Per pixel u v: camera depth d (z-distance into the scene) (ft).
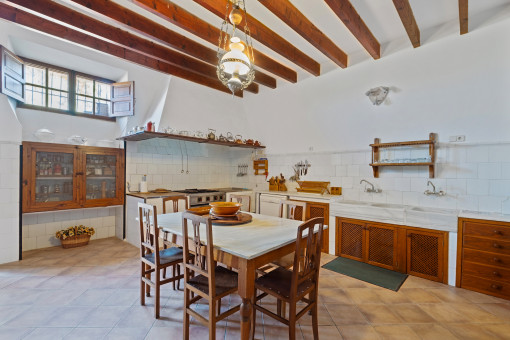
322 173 13.85
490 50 8.05
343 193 13.00
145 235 7.87
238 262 5.07
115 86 12.67
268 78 13.17
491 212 8.85
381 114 11.03
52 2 7.42
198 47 9.89
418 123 10.30
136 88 12.88
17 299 7.36
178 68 12.00
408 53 9.40
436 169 10.11
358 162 12.46
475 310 7.18
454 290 8.36
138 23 8.04
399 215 9.78
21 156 10.18
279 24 8.70
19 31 9.72
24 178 10.24
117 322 6.40
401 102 10.27
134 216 12.42
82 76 12.63
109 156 12.76
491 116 8.62
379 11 8.04
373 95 10.49
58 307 7.00
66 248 11.79
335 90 11.76
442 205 10.02
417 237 9.40
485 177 9.05
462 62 8.57
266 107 14.87
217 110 15.10
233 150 18.44
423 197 10.50
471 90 8.73
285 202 8.66
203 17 8.18
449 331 6.27
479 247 8.14
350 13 7.68
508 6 7.62
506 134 8.46
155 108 13.35
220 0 7.00
